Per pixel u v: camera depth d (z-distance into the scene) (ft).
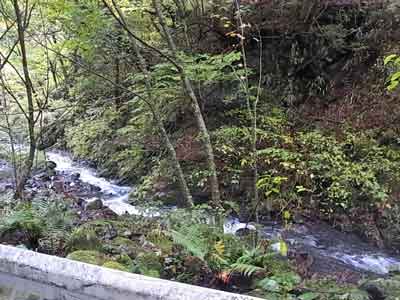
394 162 19.70
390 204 18.29
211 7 24.26
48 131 37.37
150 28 23.82
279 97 24.72
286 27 24.04
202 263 12.07
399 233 17.47
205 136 16.38
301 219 19.19
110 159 30.25
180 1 24.22
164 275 11.97
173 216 14.61
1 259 8.14
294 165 20.47
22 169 23.67
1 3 20.15
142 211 18.01
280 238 14.11
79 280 7.15
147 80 17.51
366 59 23.85
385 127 21.30
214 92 24.30
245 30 23.61
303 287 11.43
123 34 20.90
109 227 15.46
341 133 21.95
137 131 26.30
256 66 25.11
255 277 11.85
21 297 7.15
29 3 20.38
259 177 20.29
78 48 21.68
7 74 27.58
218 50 24.95
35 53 24.91
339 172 19.92
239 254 12.83
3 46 23.97
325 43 24.13
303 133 22.75
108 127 31.83
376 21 23.75
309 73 24.86
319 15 23.59
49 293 7.33
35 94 24.85
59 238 13.41
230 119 24.08
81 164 33.50
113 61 24.22
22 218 13.60
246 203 20.39
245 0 23.30
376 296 11.07
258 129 21.22
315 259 15.81
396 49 22.59
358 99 23.08
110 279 6.94
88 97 31.53
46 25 23.48
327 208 19.35
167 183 22.95
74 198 22.71
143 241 14.33
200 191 21.71
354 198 19.03
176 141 24.49
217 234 13.47
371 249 17.21
